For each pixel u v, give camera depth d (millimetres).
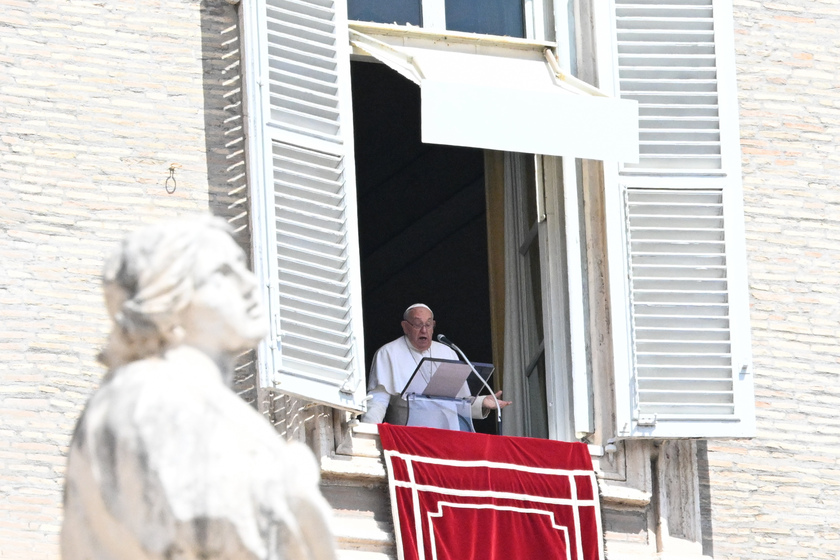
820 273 27125
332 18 25469
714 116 26594
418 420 25516
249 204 24297
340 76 25188
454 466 24188
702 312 25719
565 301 26078
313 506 7551
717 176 26312
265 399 23578
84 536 7539
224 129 24812
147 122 24547
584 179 26141
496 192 28109
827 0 28516
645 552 24922
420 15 26766
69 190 23969
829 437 26469
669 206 26047
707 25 27047
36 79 24328
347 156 24844
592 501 24500
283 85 24641
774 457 26156
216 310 7926
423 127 24938
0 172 23797
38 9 24625
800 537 25891
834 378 26734
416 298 45375
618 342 25266
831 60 28219
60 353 23266
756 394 26359
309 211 24406
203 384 7723
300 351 23609
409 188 44625
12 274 23438
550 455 24688
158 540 7383
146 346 7883
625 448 25281
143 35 24922
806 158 27594
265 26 24766
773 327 26719
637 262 25750
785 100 27828
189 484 7414
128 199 24141
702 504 25609
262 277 23656
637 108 25891
